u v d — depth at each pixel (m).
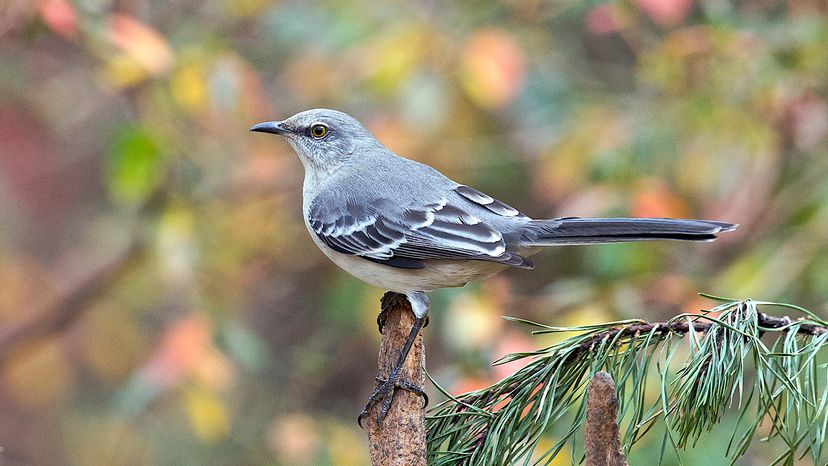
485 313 10.37
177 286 11.44
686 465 8.98
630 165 11.30
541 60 12.67
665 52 11.30
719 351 4.68
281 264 13.53
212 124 11.81
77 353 13.50
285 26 12.09
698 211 12.37
